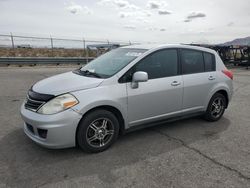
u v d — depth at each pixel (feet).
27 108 12.48
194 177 10.55
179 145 13.83
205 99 16.97
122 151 12.93
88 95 12.05
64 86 12.30
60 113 11.41
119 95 12.87
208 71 17.17
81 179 10.28
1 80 35.24
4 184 9.82
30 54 78.84
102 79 12.84
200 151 13.10
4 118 17.92
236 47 69.72
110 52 16.78
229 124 17.61
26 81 34.88
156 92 14.19
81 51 94.02
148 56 14.21
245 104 23.76
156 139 14.61
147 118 14.32
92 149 12.48
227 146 13.82
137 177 10.48
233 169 11.27
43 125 11.34
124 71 13.28
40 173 10.67
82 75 14.03
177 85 15.12
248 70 63.10
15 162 11.55
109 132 13.02
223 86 17.76
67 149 12.94
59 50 92.02
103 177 10.45
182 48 15.87
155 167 11.34
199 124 17.47
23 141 13.87
